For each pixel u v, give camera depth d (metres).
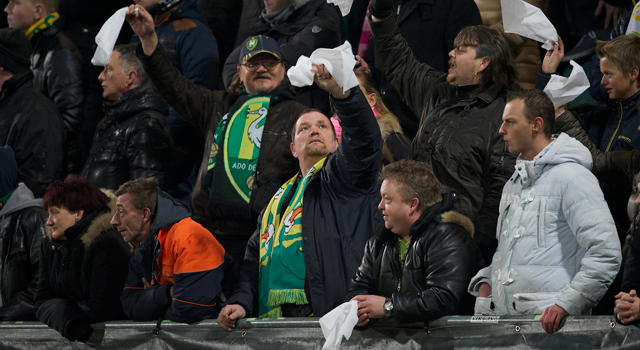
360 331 11.16
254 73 16.00
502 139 12.95
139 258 13.21
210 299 12.36
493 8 18.42
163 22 20.61
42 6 22.31
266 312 12.60
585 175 10.02
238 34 20.78
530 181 10.49
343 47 10.99
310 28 18.17
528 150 10.71
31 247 15.90
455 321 10.45
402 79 15.78
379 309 10.71
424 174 11.20
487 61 13.58
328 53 10.95
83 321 13.44
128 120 18.23
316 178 12.85
